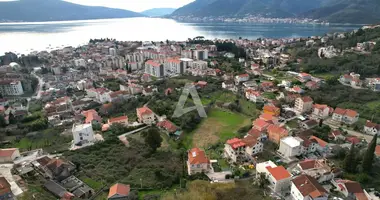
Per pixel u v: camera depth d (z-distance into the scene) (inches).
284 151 3700.8
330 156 3673.7
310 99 5241.1
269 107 5098.4
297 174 3152.1
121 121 4717.0
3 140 4404.5
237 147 3619.6
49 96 7047.2
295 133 4229.8
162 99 6063.0
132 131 4534.9
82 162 3538.4
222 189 2945.4
